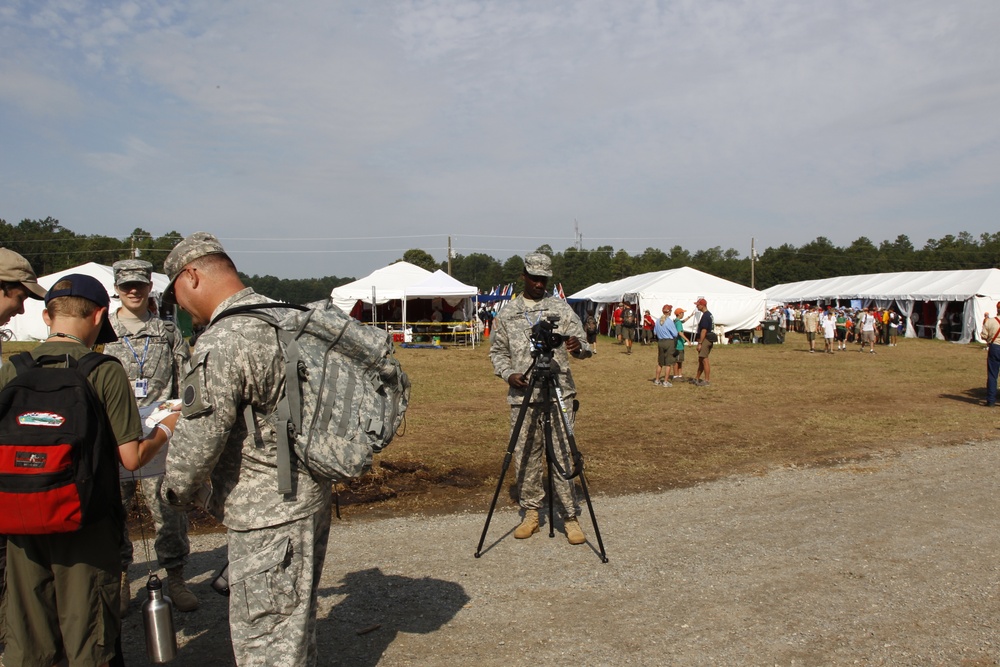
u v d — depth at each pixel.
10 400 2.32
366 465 2.38
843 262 87.00
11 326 26.66
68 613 2.49
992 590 4.01
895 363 19.64
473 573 4.29
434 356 22.11
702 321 14.42
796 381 15.16
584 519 5.41
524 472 4.96
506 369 5.02
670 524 5.26
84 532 2.49
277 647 2.30
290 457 2.33
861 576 4.21
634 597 3.93
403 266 31.94
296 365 2.31
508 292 37.16
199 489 2.36
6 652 2.47
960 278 31.30
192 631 3.57
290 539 2.35
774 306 38.59
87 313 2.65
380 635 3.50
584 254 92.94
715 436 8.80
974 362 19.88
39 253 71.12
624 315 23.97
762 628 3.54
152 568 4.41
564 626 3.59
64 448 2.31
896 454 7.71
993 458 7.46
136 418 2.60
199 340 2.31
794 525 5.21
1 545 2.60
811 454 7.73
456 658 3.27
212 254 2.48
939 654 3.28
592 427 9.45
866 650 3.32
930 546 4.73
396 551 4.69
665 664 3.20
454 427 9.41
